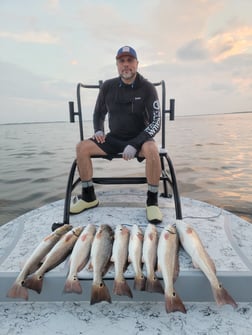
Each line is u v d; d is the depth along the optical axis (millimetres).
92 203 3059
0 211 6219
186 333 1654
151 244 2076
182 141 18875
